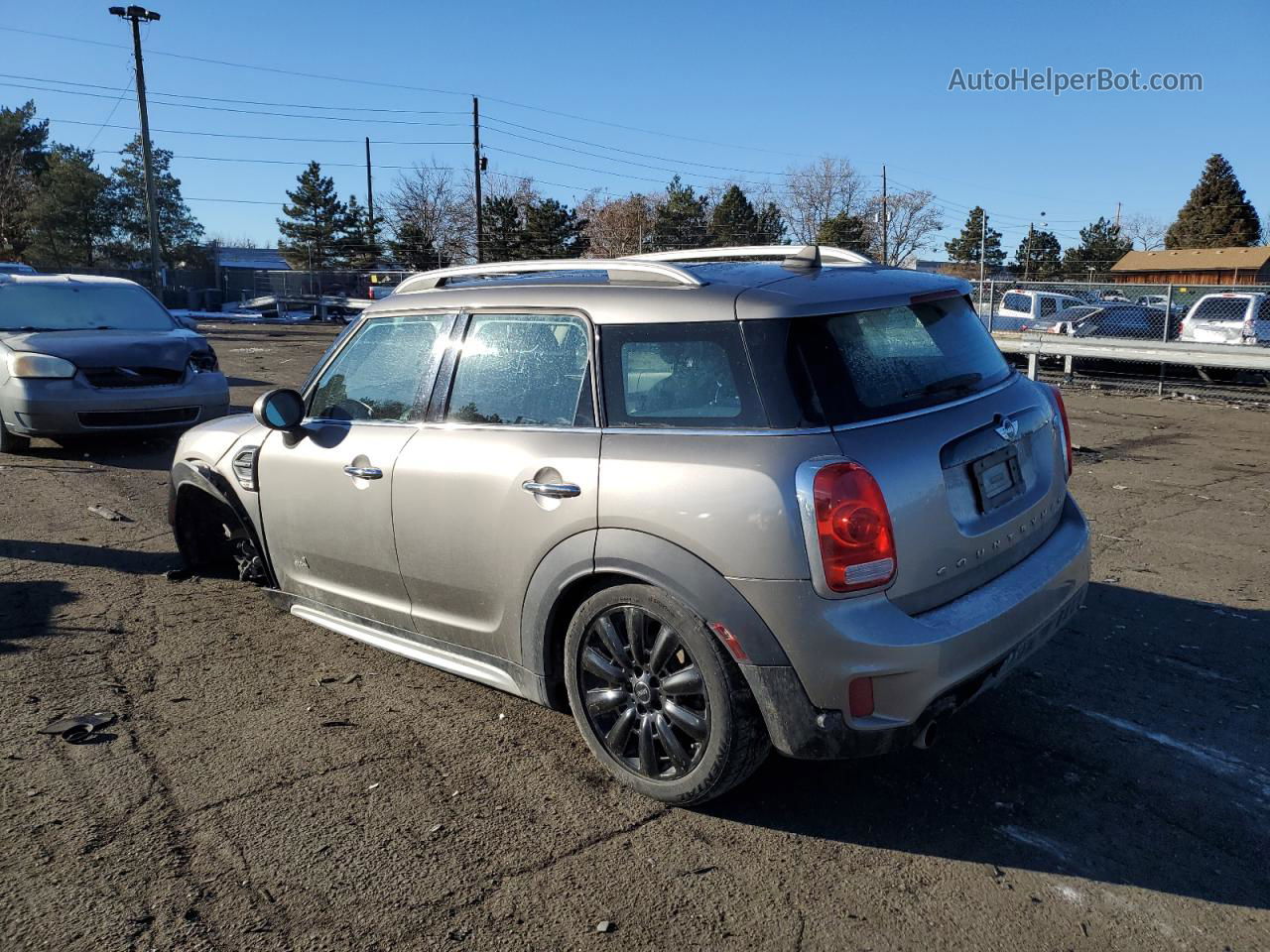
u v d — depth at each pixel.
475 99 46.78
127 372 9.38
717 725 3.09
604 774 3.58
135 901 2.85
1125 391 15.93
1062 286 18.41
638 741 3.37
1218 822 3.26
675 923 2.76
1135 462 9.59
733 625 2.98
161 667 4.54
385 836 3.19
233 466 4.89
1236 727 3.91
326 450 4.33
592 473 3.31
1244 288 16.86
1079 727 3.91
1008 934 2.71
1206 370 16.50
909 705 2.96
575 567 3.36
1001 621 3.18
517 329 3.77
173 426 9.69
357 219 68.38
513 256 64.38
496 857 3.08
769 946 2.67
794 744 3.01
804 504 2.90
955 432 3.24
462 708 4.14
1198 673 4.41
